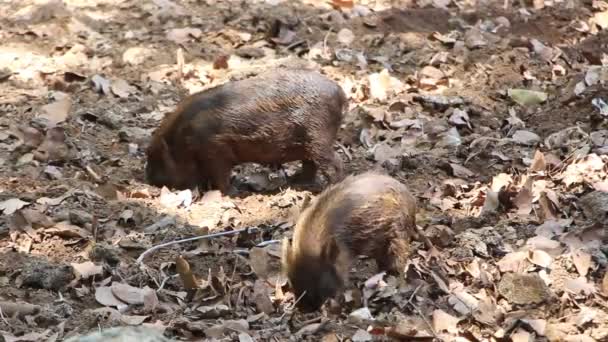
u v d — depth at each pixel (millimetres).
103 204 11367
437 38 16609
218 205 11469
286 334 8938
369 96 14625
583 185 11727
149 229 10883
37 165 12422
